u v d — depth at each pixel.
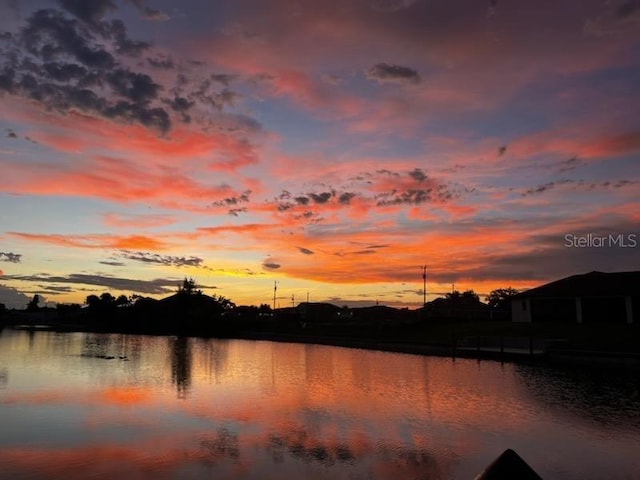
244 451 14.02
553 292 52.91
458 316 71.94
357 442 14.95
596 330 44.25
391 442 14.97
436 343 51.09
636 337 39.91
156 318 104.75
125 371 32.69
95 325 115.62
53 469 12.48
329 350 52.22
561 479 11.87
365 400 21.80
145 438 15.36
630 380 27.78
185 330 93.19
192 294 108.19
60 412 19.14
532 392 23.80
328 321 90.50
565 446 14.54
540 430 16.41
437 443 14.84
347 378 29.16
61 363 37.72
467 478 11.98
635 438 15.41
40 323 142.88
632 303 48.25
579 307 51.09
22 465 12.78
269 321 97.50
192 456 13.54
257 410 19.59
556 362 36.84
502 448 14.34
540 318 54.06
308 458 13.41
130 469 12.51
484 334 51.09
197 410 19.56
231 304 127.50
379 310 122.25
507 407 20.19
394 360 40.56
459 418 18.16
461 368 34.19
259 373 31.78
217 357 43.59
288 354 46.84
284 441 15.05
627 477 11.98
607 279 53.47
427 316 77.62
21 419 17.92
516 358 39.44
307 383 27.11
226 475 12.11
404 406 20.42
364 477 12.02
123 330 102.56
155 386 26.06
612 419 17.98
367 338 64.94
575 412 19.17
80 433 15.96
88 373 31.50
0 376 29.91
